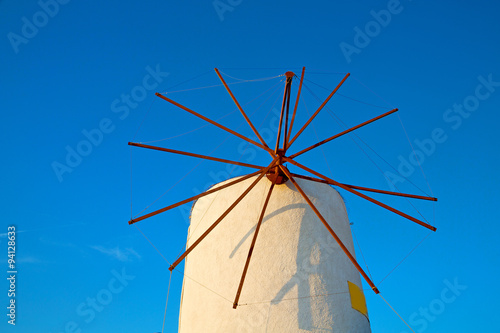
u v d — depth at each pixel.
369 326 13.23
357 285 13.54
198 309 13.08
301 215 13.50
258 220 12.82
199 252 13.94
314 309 12.24
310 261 12.88
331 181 12.85
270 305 12.23
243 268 12.83
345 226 14.55
